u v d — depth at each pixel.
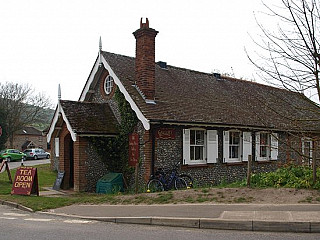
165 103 16.05
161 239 6.63
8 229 7.79
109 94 17.27
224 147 17.41
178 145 15.55
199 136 16.73
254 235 6.80
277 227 7.09
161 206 9.66
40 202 11.65
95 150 15.38
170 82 18.83
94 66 17.77
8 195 13.52
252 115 19.34
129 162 15.50
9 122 48.41
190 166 15.79
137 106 14.66
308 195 9.43
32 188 13.61
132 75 16.97
